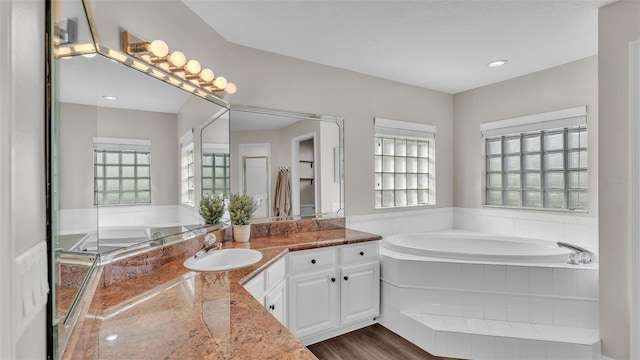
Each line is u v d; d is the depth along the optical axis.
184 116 2.02
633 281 2.03
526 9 2.18
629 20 2.05
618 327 2.09
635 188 2.02
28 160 0.51
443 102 4.09
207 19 2.28
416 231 3.82
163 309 1.18
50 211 0.60
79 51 0.94
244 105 2.67
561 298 2.31
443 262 2.52
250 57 2.72
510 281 2.39
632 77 2.03
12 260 0.42
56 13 0.66
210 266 1.96
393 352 2.37
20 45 0.47
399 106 3.70
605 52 2.15
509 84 3.61
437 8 2.17
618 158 2.10
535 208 3.38
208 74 2.11
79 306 0.89
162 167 1.82
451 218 4.15
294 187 2.94
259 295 1.84
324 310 2.49
